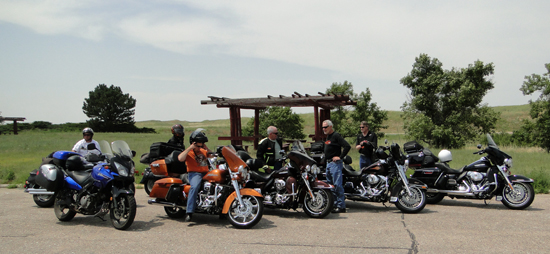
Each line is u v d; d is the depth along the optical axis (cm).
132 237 577
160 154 793
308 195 734
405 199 783
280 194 731
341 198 786
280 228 638
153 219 720
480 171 833
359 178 825
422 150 902
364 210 821
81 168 707
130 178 639
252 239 564
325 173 838
